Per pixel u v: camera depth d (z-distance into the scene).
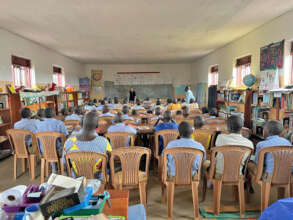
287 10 3.98
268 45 4.71
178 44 7.00
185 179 2.03
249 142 2.12
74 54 8.58
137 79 12.84
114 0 3.38
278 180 1.98
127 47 7.34
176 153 1.99
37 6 3.58
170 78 12.87
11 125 4.39
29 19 4.23
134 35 5.68
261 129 4.57
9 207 0.94
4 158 4.05
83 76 12.09
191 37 6.05
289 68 4.15
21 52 5.59
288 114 3.65
